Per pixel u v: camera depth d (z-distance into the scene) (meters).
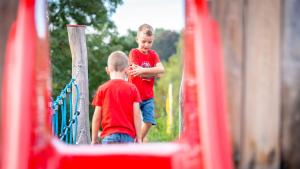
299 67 2.48
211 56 2.26
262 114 2.49
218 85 2.23
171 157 2.40
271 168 2.50
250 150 2.50
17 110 2.16
